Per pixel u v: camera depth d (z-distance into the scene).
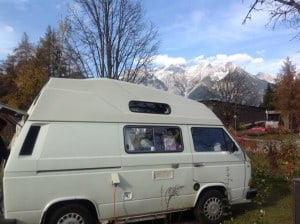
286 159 14.00
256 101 93.44
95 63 21.97
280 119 80.81
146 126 8.15
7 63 51.69
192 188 8.55
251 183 9.70
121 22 21.92
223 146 9.14
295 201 6.17
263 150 15.70
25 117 7.40
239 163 9.27
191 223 8.80
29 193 6.87
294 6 9.10
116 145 7.73
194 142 8.72
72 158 7.26
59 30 23.47
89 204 7.47
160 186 8.13
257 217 8.95
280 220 8.95
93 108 7.61
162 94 8.52
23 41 51.47
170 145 8.38
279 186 12.41
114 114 7.81
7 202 6.74
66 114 7.34
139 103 8.16
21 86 32.75
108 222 7.64
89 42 21.83
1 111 7.40
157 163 8.11
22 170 6.84
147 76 22.98
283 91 71.56
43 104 7.21
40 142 7.06
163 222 8.83
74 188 7.24
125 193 7.73
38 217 6.95
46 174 7.02
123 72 22.28
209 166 8.80
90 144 7.47
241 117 76.44
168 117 8.46
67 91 7.46
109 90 7.86
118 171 7.68
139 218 7.99
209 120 9.04
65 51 23.08
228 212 9.03
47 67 32.03
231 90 72.75
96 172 7.46
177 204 8.37
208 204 8.74
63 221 7.18
